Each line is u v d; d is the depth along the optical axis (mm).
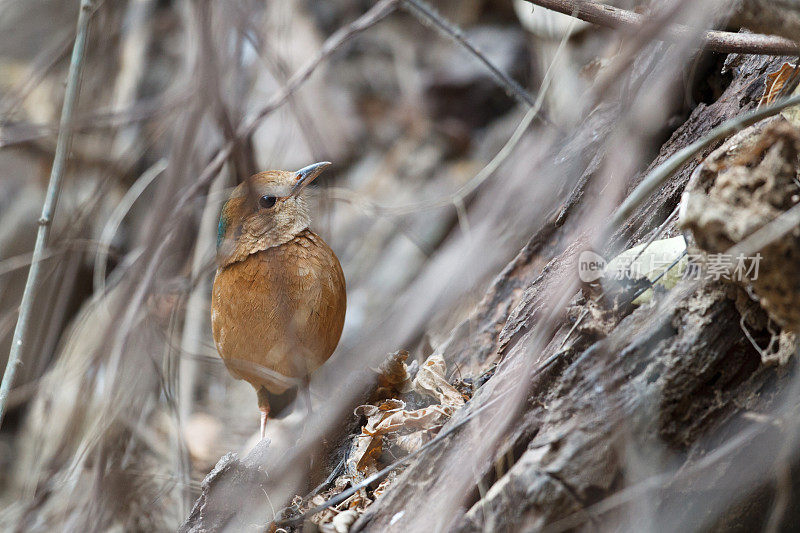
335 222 15500
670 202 6684
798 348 5195
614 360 5484
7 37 14789
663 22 5500
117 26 10086
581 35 11070
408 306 10117
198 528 6766
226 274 7934
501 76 10023
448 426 6285
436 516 5586
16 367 8203
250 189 7547
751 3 5504
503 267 9414
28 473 10164
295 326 7777
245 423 11719
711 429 5383
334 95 16328
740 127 5109
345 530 6273
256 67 10438
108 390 8719
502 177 10430
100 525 8586
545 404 5648
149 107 9555
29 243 14484
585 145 8625
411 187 15500
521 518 5273
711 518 5574
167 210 8430
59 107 12383
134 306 8656
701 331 5406
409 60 16922
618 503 5082
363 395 7832
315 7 16688
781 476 5113
